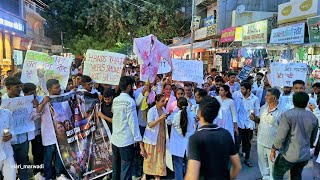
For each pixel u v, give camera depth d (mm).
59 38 33906
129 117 4965
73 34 34406
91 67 6438
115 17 31141
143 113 6082
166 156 5715
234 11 20203
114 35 31828
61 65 6000
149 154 5672
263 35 15133
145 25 31625
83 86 6168
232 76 9258
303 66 7035
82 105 5824
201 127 3232
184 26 31750
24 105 5121
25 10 21141
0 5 15867
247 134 6793
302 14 13461
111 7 31047
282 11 14906
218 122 6016
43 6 30047
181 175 5402
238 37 17625
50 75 5914
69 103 5707
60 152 5543
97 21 31547
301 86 5918
